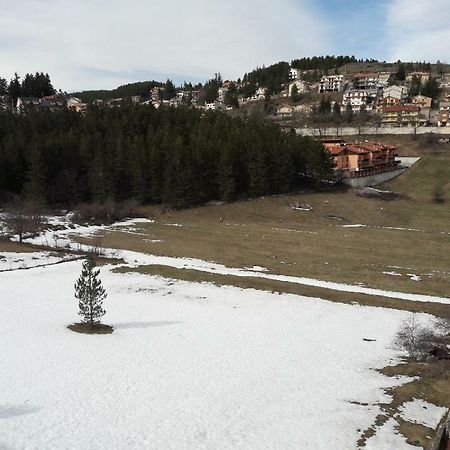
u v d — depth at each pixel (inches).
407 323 1610.5
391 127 6240.2
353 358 1328.7
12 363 1107.9
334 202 3988.7
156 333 1462.8
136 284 2059.5
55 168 3939.5
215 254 2613.2
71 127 4899.1
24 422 829.8
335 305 1857.8
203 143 4180.6
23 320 1510.8
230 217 3639.3
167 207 3826.3
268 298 1918.1
